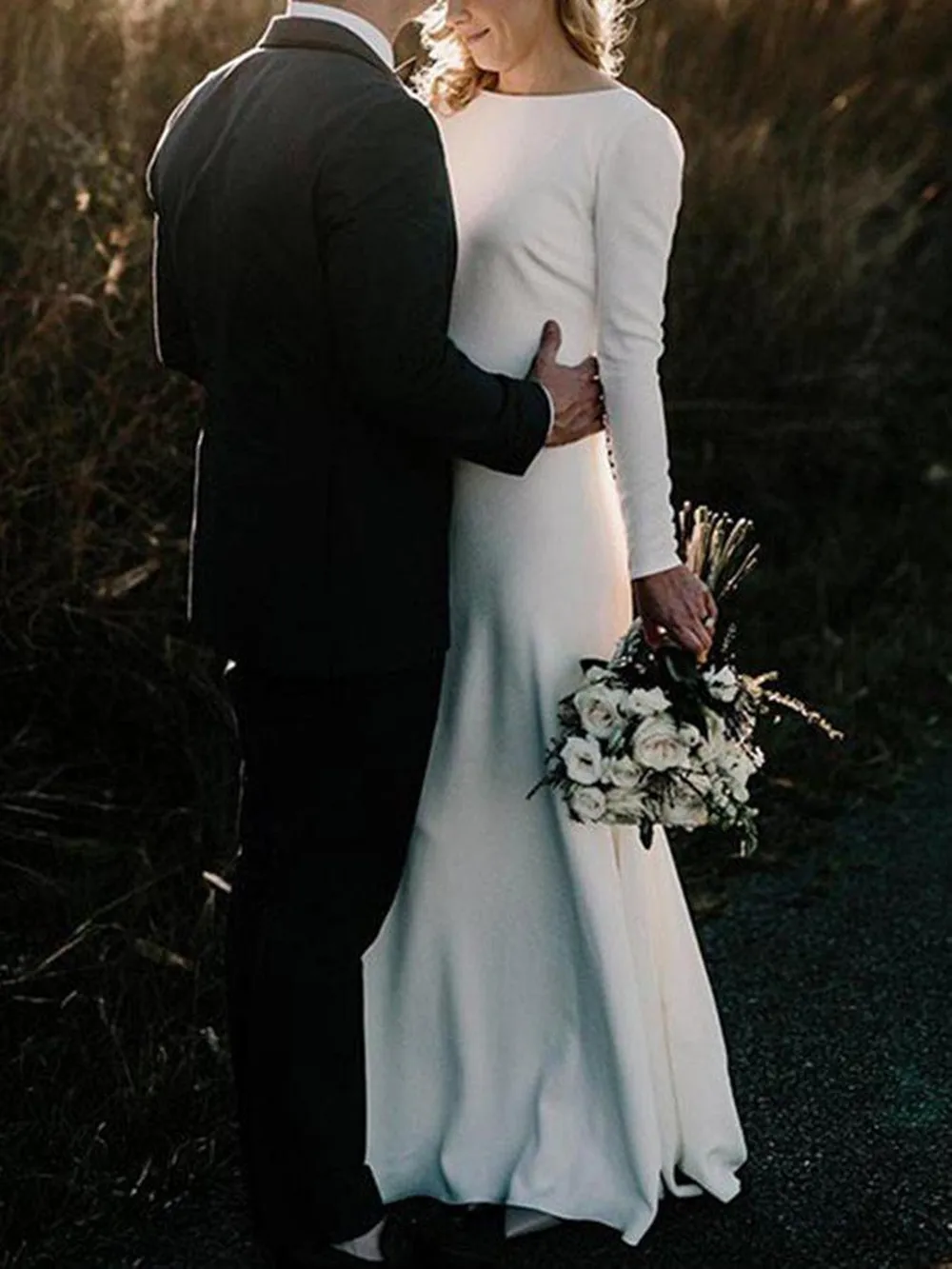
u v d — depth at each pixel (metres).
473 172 3.06
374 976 3.28
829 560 5.92
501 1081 3.26
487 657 3.14
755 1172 3.41
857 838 4.71
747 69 6.50
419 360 2.72
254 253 2.76
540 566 3.10
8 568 4.45
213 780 4.45
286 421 2.83
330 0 2.79
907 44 7.06
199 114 2.89
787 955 4.20
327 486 2.84
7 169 4.61
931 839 4.71
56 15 4.84
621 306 3.00
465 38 3.02
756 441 6.01
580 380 3.04
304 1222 3.05
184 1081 3.59
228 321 2.83
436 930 3.24
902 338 6.39
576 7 3.01
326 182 2.69
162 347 3.10
